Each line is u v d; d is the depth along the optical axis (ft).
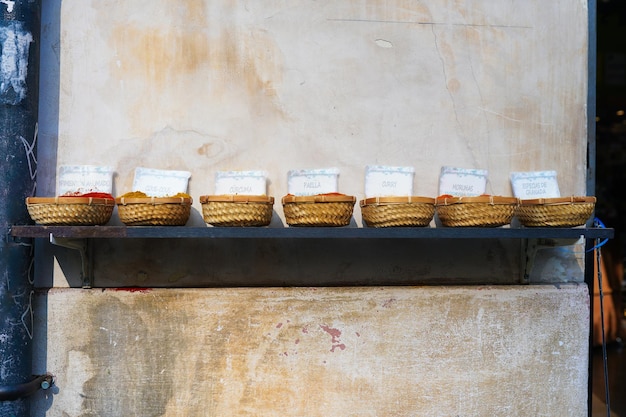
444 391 8.16
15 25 7.68
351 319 8.09
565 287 8.33
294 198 7.56
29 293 7.80
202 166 8.18
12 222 7.64
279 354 8.04
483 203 7.65
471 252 8.42
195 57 8.18
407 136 8.34
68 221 7.48
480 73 8.43
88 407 7.93
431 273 8.38
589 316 8.34
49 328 7.93
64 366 7.93
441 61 8.39
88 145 8.10
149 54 8.14
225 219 7.53
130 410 7.94
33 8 7.78
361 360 8.09
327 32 8.27
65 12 8.09
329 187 8.18
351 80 8.29
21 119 7.70
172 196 7.80
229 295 7.99
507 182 8.46
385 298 8.11
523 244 8.43
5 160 7.63
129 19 8.13
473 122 8.42
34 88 7.83
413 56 8.36
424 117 8.36
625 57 13.78
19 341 7.69
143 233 7.45
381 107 8.32
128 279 8.13
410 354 8.13
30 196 7.80
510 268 8.46
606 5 12.07
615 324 13.38
